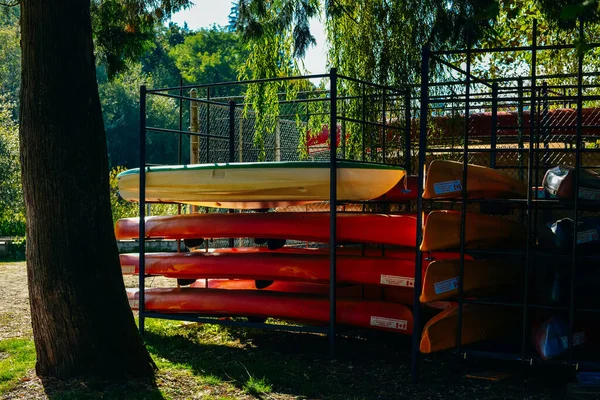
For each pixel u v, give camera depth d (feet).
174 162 171.42
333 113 20.62
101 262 17.39
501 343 19.31
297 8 29.58
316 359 20.45
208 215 24.08
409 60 29.76
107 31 25.70
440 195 18.15
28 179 17.16
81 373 17.20
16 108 135.13
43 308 17.29
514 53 38.42
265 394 16.89
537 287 17.99
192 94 34.12
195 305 23.58
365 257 21.58
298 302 22.13
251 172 22.15
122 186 25.61
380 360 20.34
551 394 16.78
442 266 17.99
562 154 30.19
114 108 167.22
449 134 30.07
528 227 16.88
